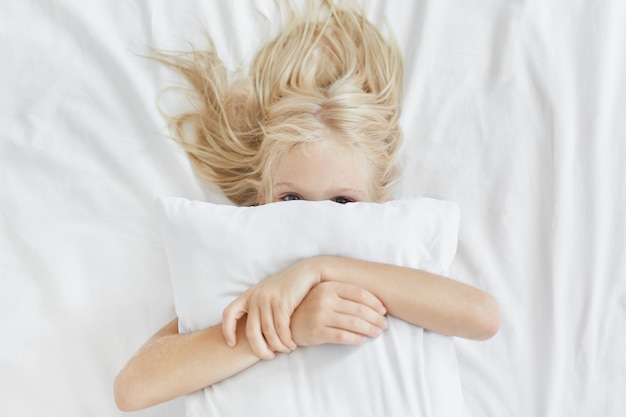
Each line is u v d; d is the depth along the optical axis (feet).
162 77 3.98
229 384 3.19
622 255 3.77
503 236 3.79
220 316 3.24
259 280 3.25
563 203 3.78
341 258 3.17
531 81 3.91
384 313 3.13
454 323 3.12
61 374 3.68
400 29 4.01
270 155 3.64
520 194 3.82
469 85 3.92
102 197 3.88
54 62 4.00
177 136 3.93
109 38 4.00
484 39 3.96
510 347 3.70
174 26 4.03
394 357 3.11
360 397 3.05
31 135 3.92
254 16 4.04
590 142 3.85
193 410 3.21
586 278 3.75
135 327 3.74
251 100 3.94
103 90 3.97
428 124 3.90
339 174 3.56
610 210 3.81
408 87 3.92
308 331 3.05
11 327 3.72
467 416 3.64
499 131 3.87
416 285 3.12
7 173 3.90
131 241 3.84
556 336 3.67
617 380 3.68
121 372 3.28
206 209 3.37
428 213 3.31
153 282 3.79
